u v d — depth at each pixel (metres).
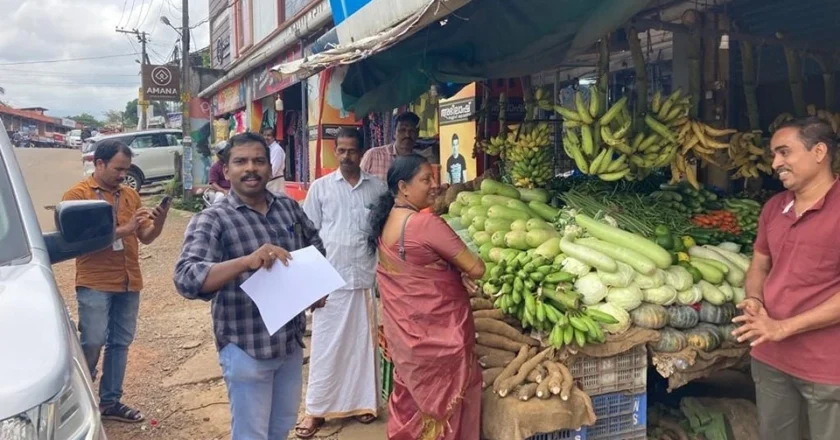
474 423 3.16
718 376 4.71
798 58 4.64
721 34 4.34
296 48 11.97
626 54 6.24
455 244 3.06
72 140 71.44
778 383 2.92
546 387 3.04
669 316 3.43
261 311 2.67
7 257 2.34
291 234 3.03
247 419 2.87
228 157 2.88
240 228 2.86
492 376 3.29
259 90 15.09
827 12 4.48
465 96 7.17
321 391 4.38
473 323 3.24
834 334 2.69
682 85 5.44
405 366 3.14
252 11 16.14
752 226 4.43
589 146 3.92
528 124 5.04
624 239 3.60
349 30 4.91
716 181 5.60
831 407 2.72
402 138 5.43
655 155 4.06
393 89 6.01
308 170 11.33
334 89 5.88
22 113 71.81
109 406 4.60
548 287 3.30
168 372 5.68
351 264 4.35
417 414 3.26
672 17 5.30
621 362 3.35
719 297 3.54
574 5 3.63
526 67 4.95
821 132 2.64
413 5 3.62
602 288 3.32
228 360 2.84
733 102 5.27
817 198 2.69
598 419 3.33
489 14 4.10
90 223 2.61
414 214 3.16
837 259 2.64
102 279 4.30
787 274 2.76
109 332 4.56
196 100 21.20
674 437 3.76
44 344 1.85
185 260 2.66
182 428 4.54
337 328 4.35
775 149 2.75
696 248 3.94
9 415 1.60
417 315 3.10
